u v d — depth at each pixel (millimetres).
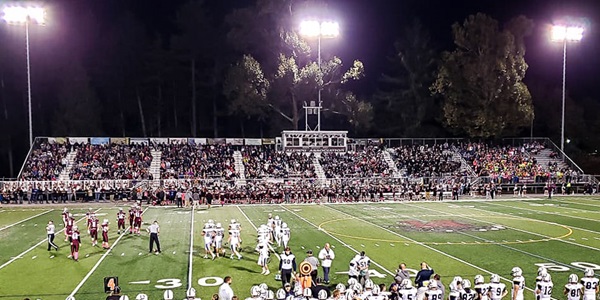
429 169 45031
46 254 19547
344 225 26391
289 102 54250
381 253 19500
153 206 35156
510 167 45906
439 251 19828
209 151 45438
